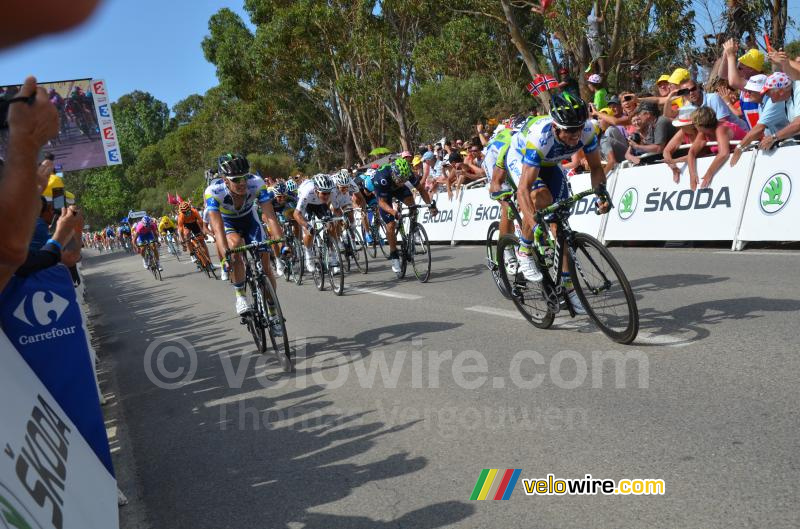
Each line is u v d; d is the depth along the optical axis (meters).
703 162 6.68
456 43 23.61
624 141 7.89
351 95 28.59
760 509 1.96
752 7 10.84
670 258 6.43
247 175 4.91
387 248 11.44
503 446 2.73
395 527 2.23
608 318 3.90
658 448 2.47
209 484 2.87
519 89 24.31
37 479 1.41
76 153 13.74
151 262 15.59
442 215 11.74
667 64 17.27
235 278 5.24
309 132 38.47
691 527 1.94
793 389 2.81
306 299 7.87
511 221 5.46
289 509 2.50
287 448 3.14
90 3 0.28
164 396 4.54
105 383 5.30
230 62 32.75
